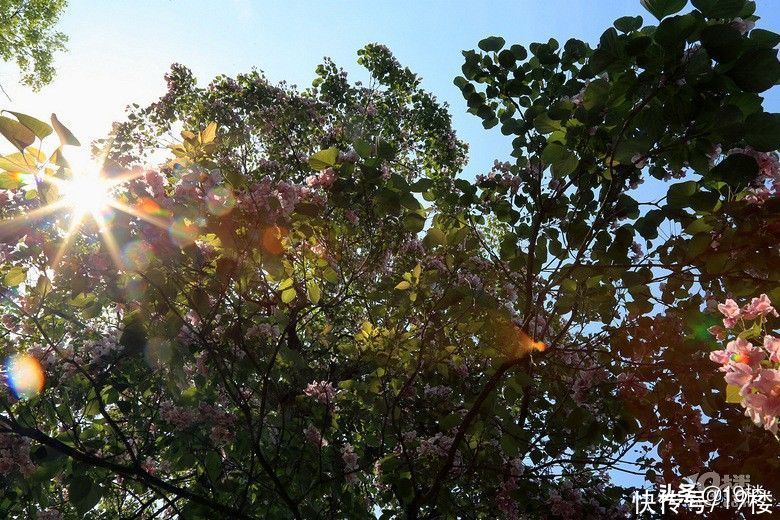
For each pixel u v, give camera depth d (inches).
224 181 147.1
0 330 197.5
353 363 220.7
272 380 194.1
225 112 387.5
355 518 209.5
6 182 124.7
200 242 159.8
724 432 121.3
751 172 118.1
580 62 185.5
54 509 204.8
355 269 204.1
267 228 148.3
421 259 220.4
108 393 187.8
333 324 254.1
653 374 146.6
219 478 189.3
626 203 150.9
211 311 172.2
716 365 136.2
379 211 157.2
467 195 198.2
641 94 124.3
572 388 175.8
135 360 196.1
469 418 165.5
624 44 123.4
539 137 185.0
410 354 194.9
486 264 211.0
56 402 207.0
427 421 208.4
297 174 363.6
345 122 398.3
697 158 124.3
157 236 139.5
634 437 158.7
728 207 132.2
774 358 76.5
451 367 210.8
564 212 178.5
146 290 150.9
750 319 94.6
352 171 159.8
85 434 191.0
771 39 116.0
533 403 207.8
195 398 182.5
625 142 131.4
